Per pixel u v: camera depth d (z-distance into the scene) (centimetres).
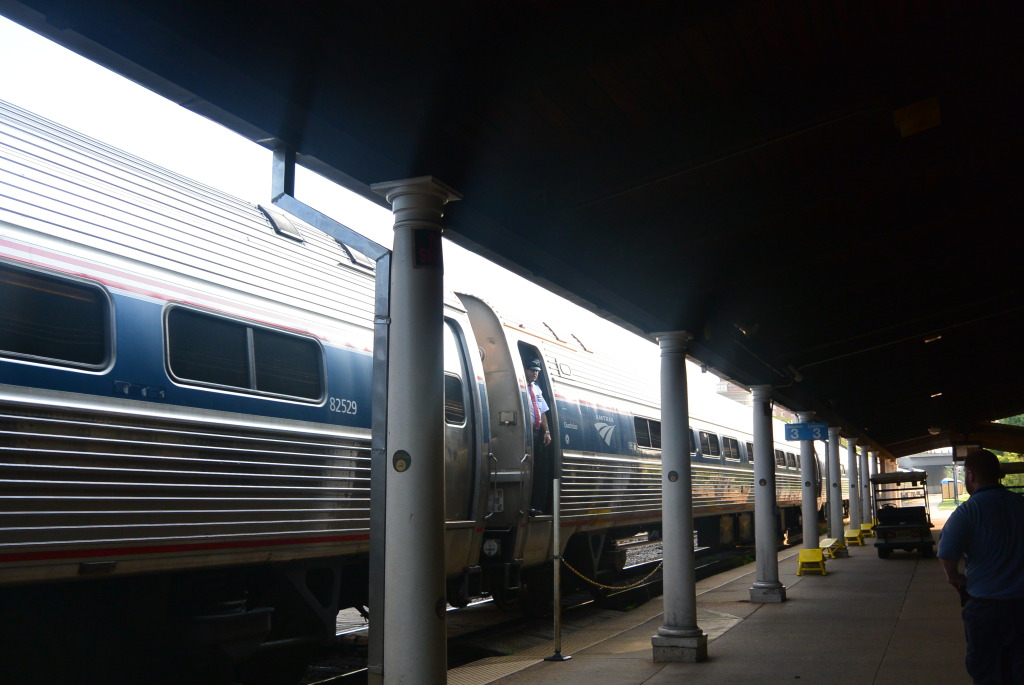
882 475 2533
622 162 650
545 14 475
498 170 557
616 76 555
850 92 611
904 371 1967
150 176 615
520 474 1004
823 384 1847
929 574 1622
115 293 544
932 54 592
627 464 1350
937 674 723
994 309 1346
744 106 626
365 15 417
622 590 1318
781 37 557
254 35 375
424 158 466
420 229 479
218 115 404
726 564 1952
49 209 520
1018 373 2214
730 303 1031
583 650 902
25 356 481
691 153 637
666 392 863
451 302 945
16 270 487
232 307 636
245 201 719
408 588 458
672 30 489
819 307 1134
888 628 977
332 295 757
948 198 843
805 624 1022
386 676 454
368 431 751
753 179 743
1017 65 603
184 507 564
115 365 533
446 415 875
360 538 727
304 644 681
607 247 745
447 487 860
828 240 862
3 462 458
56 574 484
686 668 777
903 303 1166
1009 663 455
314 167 466
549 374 1155
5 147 508
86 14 324
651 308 823
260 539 623
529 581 1130
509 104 540
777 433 2630
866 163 733
